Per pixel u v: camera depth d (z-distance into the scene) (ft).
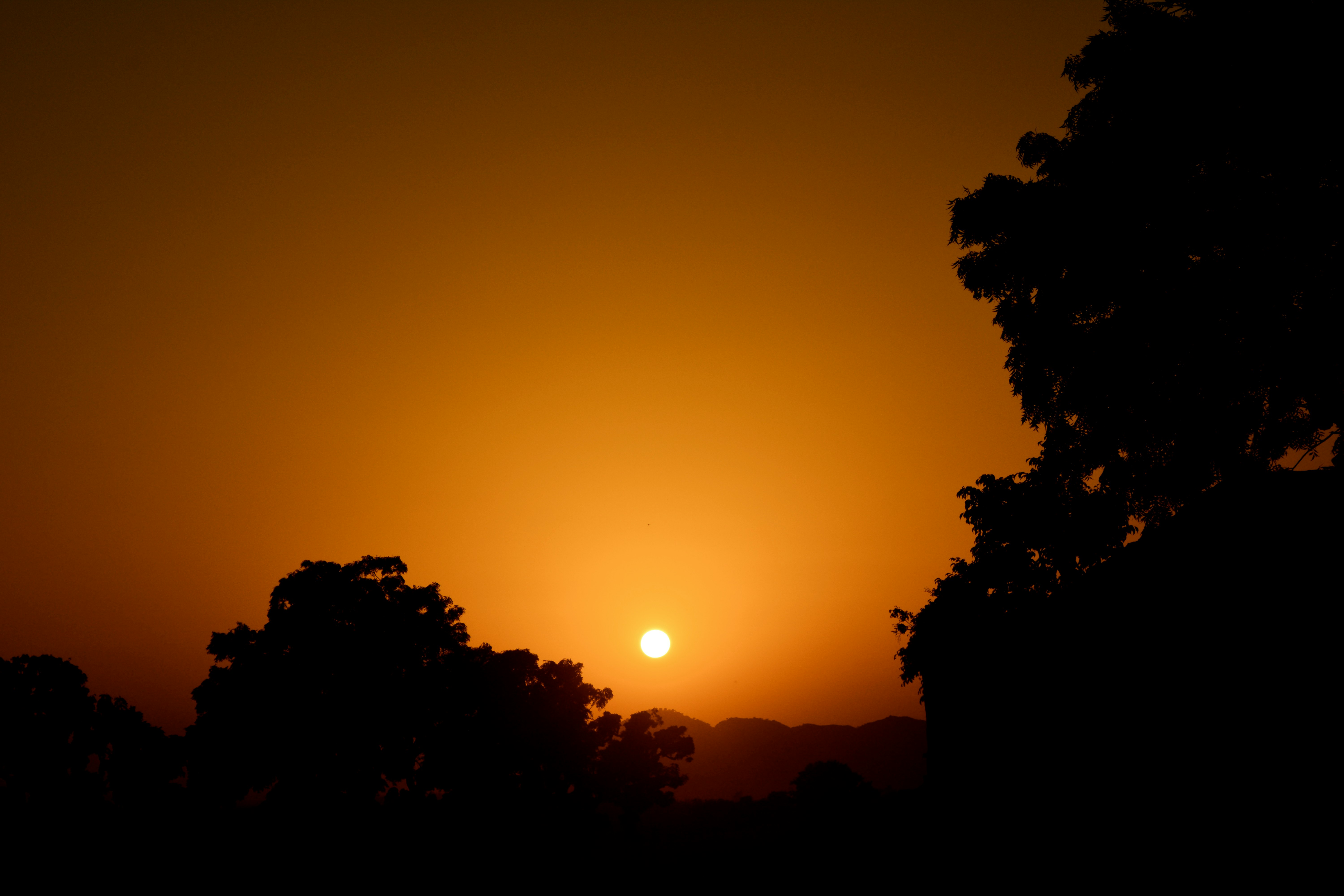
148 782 160.15
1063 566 88.53
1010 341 66.28
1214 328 54.85
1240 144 53.21
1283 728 54.08
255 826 149.79
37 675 161.07
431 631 156.56
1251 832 54.19
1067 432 68.23
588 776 195.93
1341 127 48.57
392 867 149.89
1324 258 51.11
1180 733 62.23
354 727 143.84
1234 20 52.47
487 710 169.78
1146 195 56.24
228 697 139.85
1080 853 70.64
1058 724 79.20
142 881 142.72
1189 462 59.72
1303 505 57.52
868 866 118.73
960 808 96.58
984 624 99.19
